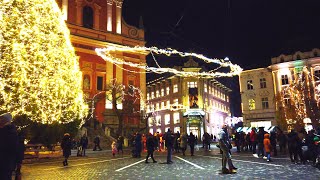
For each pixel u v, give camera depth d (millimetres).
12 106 23344
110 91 45750
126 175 12094
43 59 26172
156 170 13594
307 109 44469
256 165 14609
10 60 23453
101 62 47875
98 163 18016
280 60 51188
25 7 25062
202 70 63094
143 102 50531
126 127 47375
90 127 40312
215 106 69500
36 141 25859
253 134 22703
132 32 52594
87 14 48156
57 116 27422
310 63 47844
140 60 52406
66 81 29078
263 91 52188
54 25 27922
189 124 60875
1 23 23344
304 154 14711
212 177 10977
